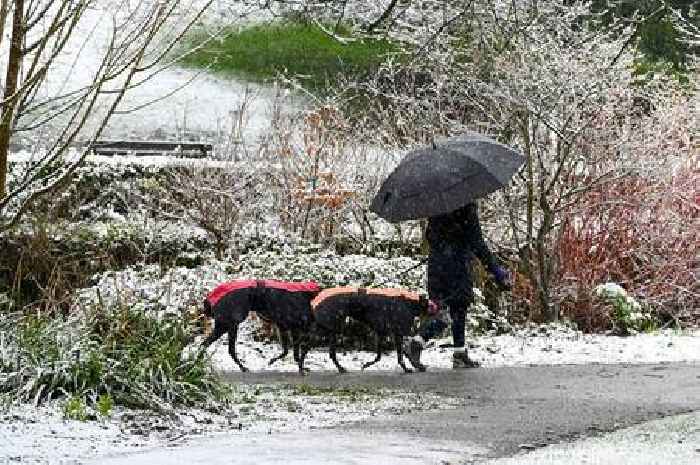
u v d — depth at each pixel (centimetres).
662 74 2186
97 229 1817
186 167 1981
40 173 1026
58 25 952
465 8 1409
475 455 782
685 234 1984
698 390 1107
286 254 1755
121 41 1012
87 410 892
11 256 1669
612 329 1784
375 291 1281
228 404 987
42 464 727
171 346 1032
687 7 2898
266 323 1541
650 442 826
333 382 1192
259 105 3195
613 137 1830
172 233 1870
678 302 1981
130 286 1545
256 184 1983
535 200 1786
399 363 1287
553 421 928
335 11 1675
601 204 1841
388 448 793
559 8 1870
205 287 1570
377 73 1998
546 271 1781
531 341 1588
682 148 2070
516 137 1814
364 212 1944
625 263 1958
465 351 1321
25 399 909
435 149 1297
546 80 1694
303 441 816
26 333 992
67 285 1648
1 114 953
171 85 3494
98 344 1012
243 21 1858
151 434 846
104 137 3036
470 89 1823
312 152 1972
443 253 1298
